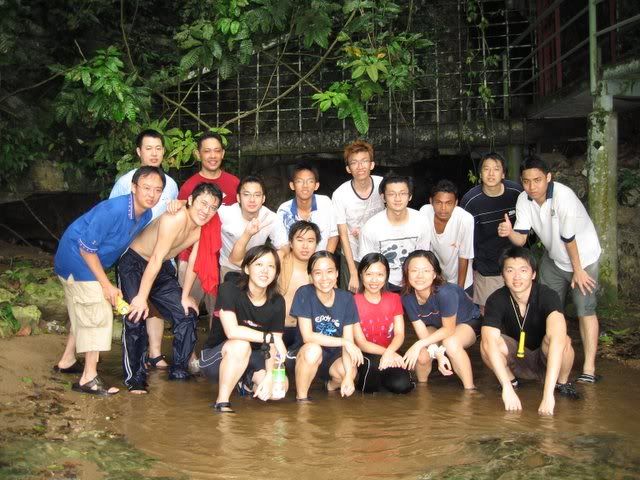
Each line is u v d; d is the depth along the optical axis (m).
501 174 5.90
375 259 5.10
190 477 3.55
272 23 7.79
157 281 5.49
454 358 5.21
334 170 10.47
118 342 6.57
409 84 8.07
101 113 7.70
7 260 8.27
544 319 4.97
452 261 6.02
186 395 5.02
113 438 4.07
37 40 8.88
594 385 5.26
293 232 5.36
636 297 7.85
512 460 3.74
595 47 6.89
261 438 4.13
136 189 4.74
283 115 10.19
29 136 8.26
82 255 4.75
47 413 4.42
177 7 10.23
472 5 9.60
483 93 9.23
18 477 3.46
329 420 4.48
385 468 3.67
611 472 3.59
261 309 4.87
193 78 9.61
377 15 7.89
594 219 6.99
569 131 8.92
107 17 9.66
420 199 10.69
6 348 5.52
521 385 5.30
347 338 5.08
